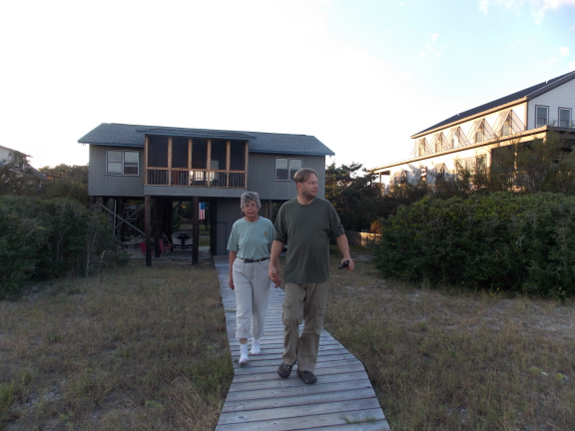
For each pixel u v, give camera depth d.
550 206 8.57
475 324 6.12
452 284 9.65
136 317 6.26
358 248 23.48
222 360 4.21
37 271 9.66
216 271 12.61
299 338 3.65
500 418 3.14
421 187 20.58
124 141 17.66
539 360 4.42
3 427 3.09
